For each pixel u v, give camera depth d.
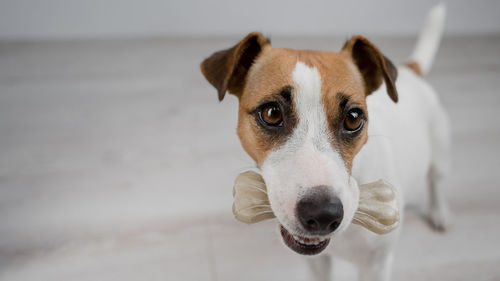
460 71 1.11
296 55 0.41
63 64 1.17
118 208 0.65
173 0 1.33
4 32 1.31
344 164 0.38
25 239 0.61
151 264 0.58
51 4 1.29
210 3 1.34
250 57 0.43
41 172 0.73
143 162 0.76
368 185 0.40
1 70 1.12
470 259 0.58
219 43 1.31
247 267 0.57
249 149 0.41
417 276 0.56
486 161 0.75
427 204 0.67
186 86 1.04
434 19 0.64
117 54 1.24
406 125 0.50
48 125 0.88
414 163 0.51
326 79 0.39
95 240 0.61
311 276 0.51
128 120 0.90
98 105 0.96
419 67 0.62
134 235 0.61
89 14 1.33
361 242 0.44
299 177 0.36
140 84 1.05
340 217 0.36
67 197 0.68
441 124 0.57
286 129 0.39
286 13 1.36
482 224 0.62
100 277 0.56
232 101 0.97
